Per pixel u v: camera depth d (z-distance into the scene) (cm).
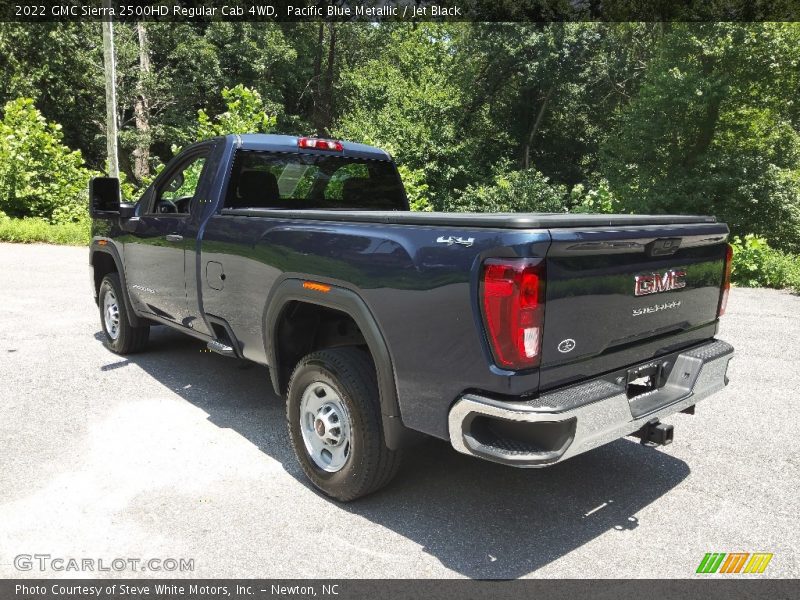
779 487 360
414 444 309
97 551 283
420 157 3025
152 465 368
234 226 398
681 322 331
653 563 284
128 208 537
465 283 261
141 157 3186
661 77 2219
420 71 3347
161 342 644
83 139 3045
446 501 337
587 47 3331
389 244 295
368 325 301
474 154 3431
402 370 290
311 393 343
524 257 247
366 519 317
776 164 2189
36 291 907
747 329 791
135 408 457
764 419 471
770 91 2116
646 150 2370
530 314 250
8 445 388
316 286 328
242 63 3325
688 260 327
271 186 454
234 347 418
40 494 330
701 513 329
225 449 393
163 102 3272
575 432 258
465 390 267
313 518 316
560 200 2838
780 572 278
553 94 3544
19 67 2595
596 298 275
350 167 500
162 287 486
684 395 321
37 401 466
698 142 2292
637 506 336
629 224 295
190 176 470
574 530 311
